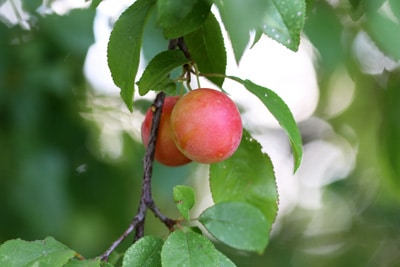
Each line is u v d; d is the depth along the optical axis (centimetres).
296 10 48
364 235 107
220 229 53
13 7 73
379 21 56
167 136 56
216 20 55
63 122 75
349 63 74
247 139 57
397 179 74
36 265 52
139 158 79
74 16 72
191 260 51
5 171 74
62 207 75
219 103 54
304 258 107
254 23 47
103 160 78
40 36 74
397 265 105
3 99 74
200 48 56
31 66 74
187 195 53
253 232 53
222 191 57
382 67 75
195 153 54
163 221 54
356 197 105
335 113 96
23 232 75
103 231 79
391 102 74
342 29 68
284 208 110
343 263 106
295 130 53
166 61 54
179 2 51
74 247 78
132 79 52
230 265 53
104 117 78
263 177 57
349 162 104
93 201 78
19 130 74
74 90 77
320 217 115
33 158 74
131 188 79
